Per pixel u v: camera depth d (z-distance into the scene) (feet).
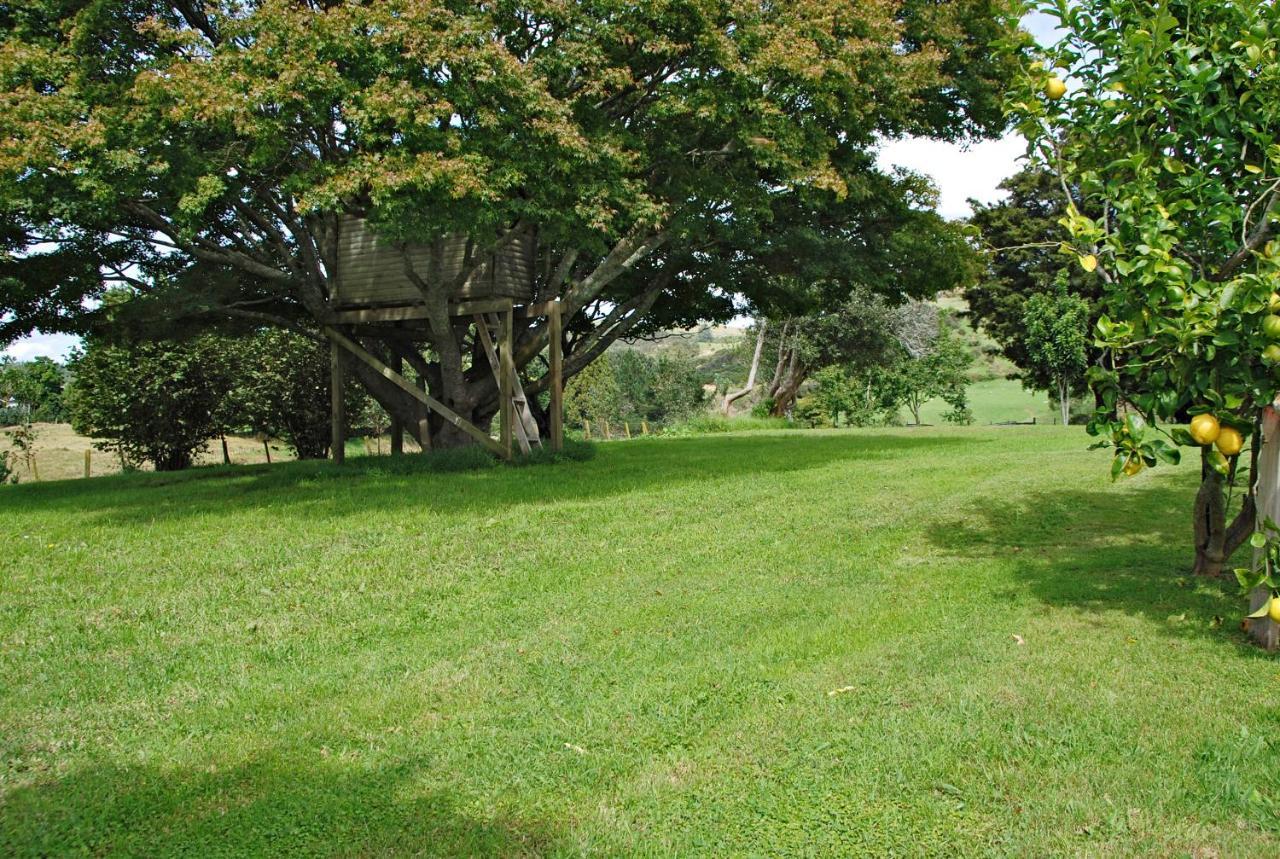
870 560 23.49
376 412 97.96
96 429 69.72
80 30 37.45
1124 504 30.55
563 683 15.05
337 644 17.63
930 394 113.80
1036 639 16.39
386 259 49.19
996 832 10.09
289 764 12.26
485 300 47.32
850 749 12.13
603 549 25.52
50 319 47.73
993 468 41.55
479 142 36.58
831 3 42.11
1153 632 16.56
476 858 9.91
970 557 23.49
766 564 23.31
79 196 36.04
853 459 47.75
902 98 47.03
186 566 24.07
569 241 43.52
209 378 70.69
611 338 55.47
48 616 19.63
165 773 12.07
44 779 11.95
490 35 36.35
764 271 58.23
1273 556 13.83
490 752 12.48
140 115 34.53
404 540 26.94
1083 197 18.48
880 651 16.01
